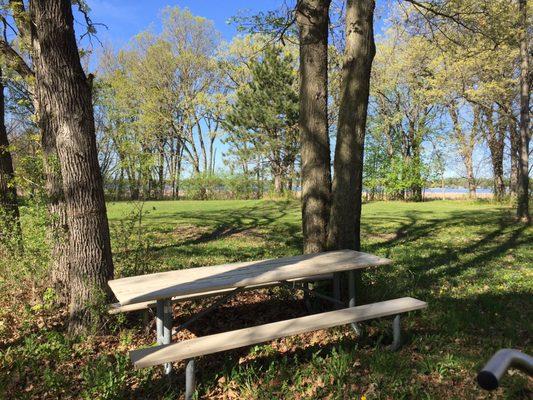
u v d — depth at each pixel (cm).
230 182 3500
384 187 3369
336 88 1425
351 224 552
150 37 3694
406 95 3216
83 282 468
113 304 473
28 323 495
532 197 2141
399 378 357
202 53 3753
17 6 591
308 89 595
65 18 450
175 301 477
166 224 1518
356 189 550
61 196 572
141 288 388
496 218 1716
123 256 697
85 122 471
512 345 426
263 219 1702
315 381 361
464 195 3678
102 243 480
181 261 854
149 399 353
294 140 3238
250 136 3219
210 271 455
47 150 580
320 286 547
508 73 2233
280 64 2939
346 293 532
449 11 915
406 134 3475
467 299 583
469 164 3272
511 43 1061
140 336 475
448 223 1563
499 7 961
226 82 3862
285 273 423
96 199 478
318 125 595
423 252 967
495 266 813
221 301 466
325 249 588
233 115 3212
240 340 347
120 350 439
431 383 353
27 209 567
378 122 3322
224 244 1101
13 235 587
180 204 2606
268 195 3350
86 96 473
